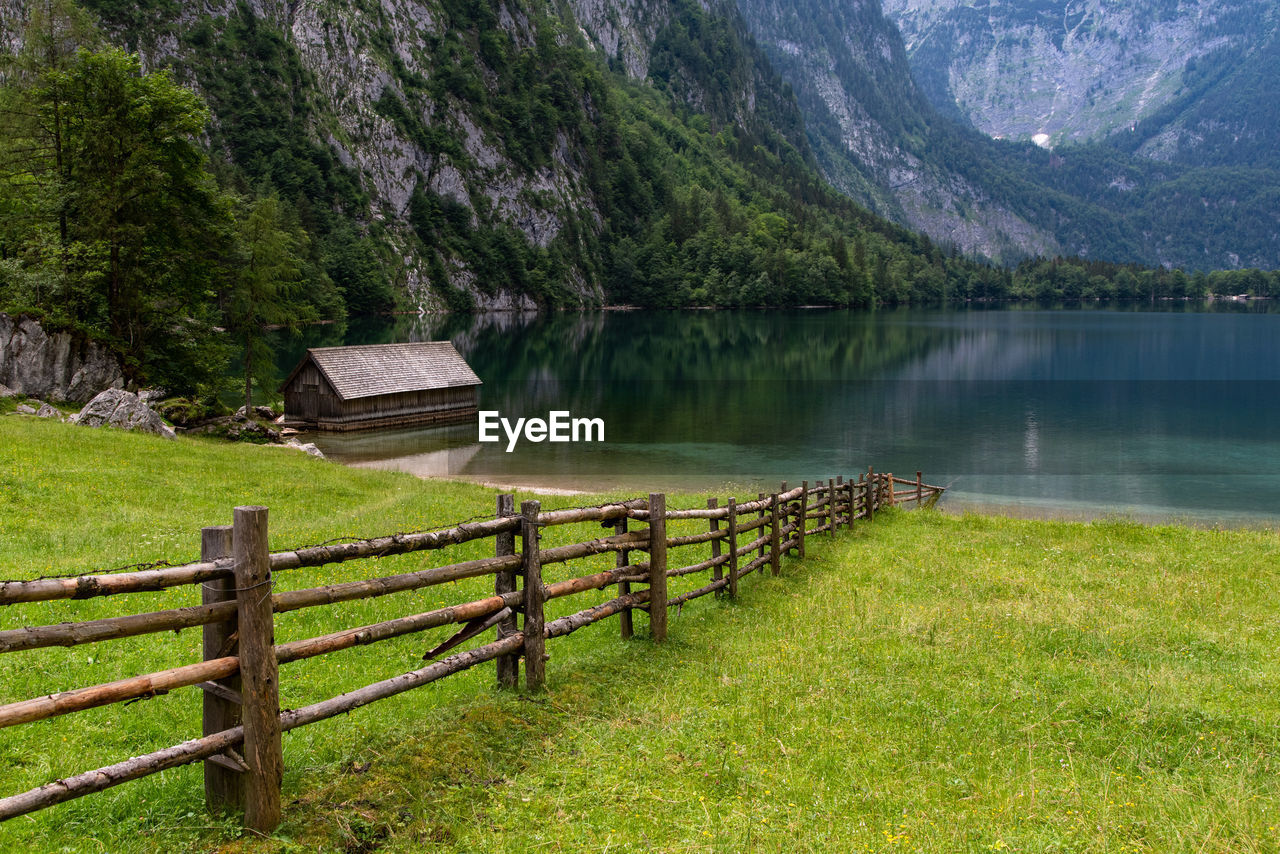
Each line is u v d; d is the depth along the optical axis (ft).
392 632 22.13
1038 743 26.03
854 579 50.55
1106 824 20.63
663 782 22.03
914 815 20.77
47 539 53.36
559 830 19.44
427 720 24.50
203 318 154.30
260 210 181.88
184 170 140.36
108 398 110.22
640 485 124.88
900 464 149.28
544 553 28.04
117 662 30.01
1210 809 21.52
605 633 35.91
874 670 32.27
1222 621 42.98
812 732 25.67
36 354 129.29
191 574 17.56
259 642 18.38
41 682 27.66
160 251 140.97
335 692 27.84
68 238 138.00
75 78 134.21
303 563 19.81
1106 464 151.02
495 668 30.60
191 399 153.38
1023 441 174.81
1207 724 27.84
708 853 18.49
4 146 139.54
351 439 166.30
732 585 42.83
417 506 77.56
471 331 496.64
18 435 86.12
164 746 23.15
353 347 182.60
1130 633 39.19
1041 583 51.24
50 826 18.48
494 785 21.49
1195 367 333.01
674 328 544.62
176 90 138.92
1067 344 439.63
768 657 32.89
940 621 39.70
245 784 18.74
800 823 20.07
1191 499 123.03
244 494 79.10
